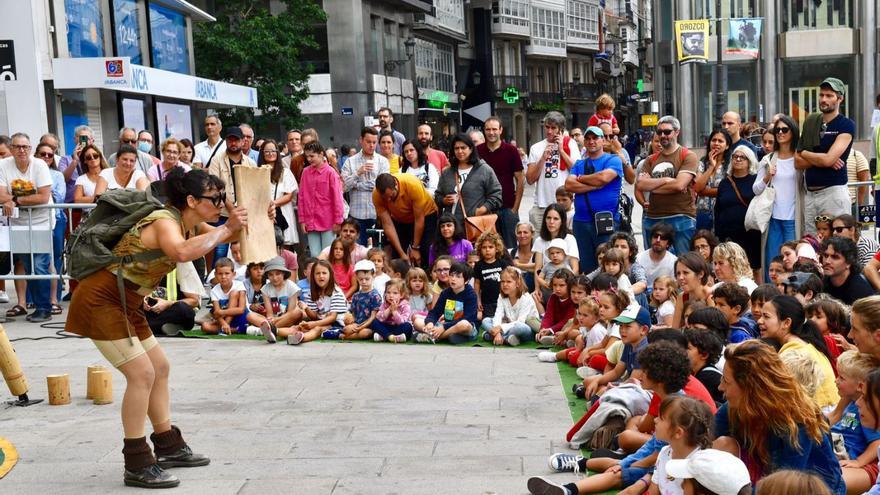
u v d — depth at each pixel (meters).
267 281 11.40
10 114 18.09
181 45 27.05
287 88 43.91
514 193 13.16
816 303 7.22
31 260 11.77
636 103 98.75
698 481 4.62
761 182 11.06
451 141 12.57
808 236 10.39
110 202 5.87
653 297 9.80
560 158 13.13
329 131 50.38
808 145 10.79
